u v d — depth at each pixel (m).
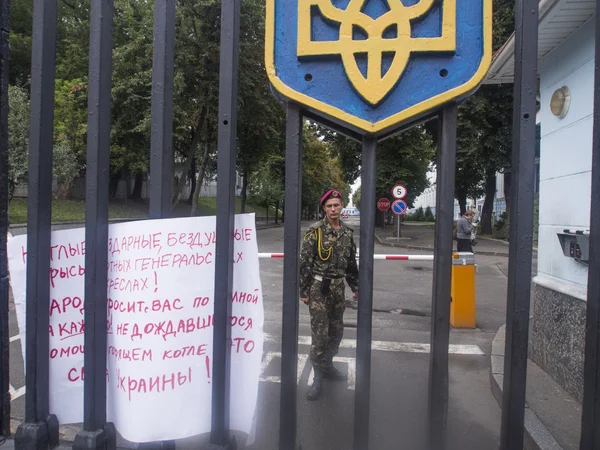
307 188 43.25
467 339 4.92
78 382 1.71
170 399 1.64
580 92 3.02
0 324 1.69
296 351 1.63
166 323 1.63
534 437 2.45
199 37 16.45
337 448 2.67
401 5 1.53
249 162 22.81
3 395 1.71
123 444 2.56
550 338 3.34
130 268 1.63
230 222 1.55
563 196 3.22
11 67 23.89
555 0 2.75
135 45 16.11
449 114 1.55
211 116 17.86
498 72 4.27
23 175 11.41
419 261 12.56
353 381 3.69
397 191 19.14
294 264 1.60
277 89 1.59
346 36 1.55
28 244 1.59
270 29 1.60
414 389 3.53
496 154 19.20
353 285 3.68
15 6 23.61
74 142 16.89
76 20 21.69
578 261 2.94
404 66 1.53
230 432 1.69
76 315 1.70
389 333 5.21
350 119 1.56
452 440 2.75
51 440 1.66
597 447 1.45
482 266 11.79
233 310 1.67
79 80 17.55
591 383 1.47
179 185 19.17
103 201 1.58
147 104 16.92
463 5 1.53
